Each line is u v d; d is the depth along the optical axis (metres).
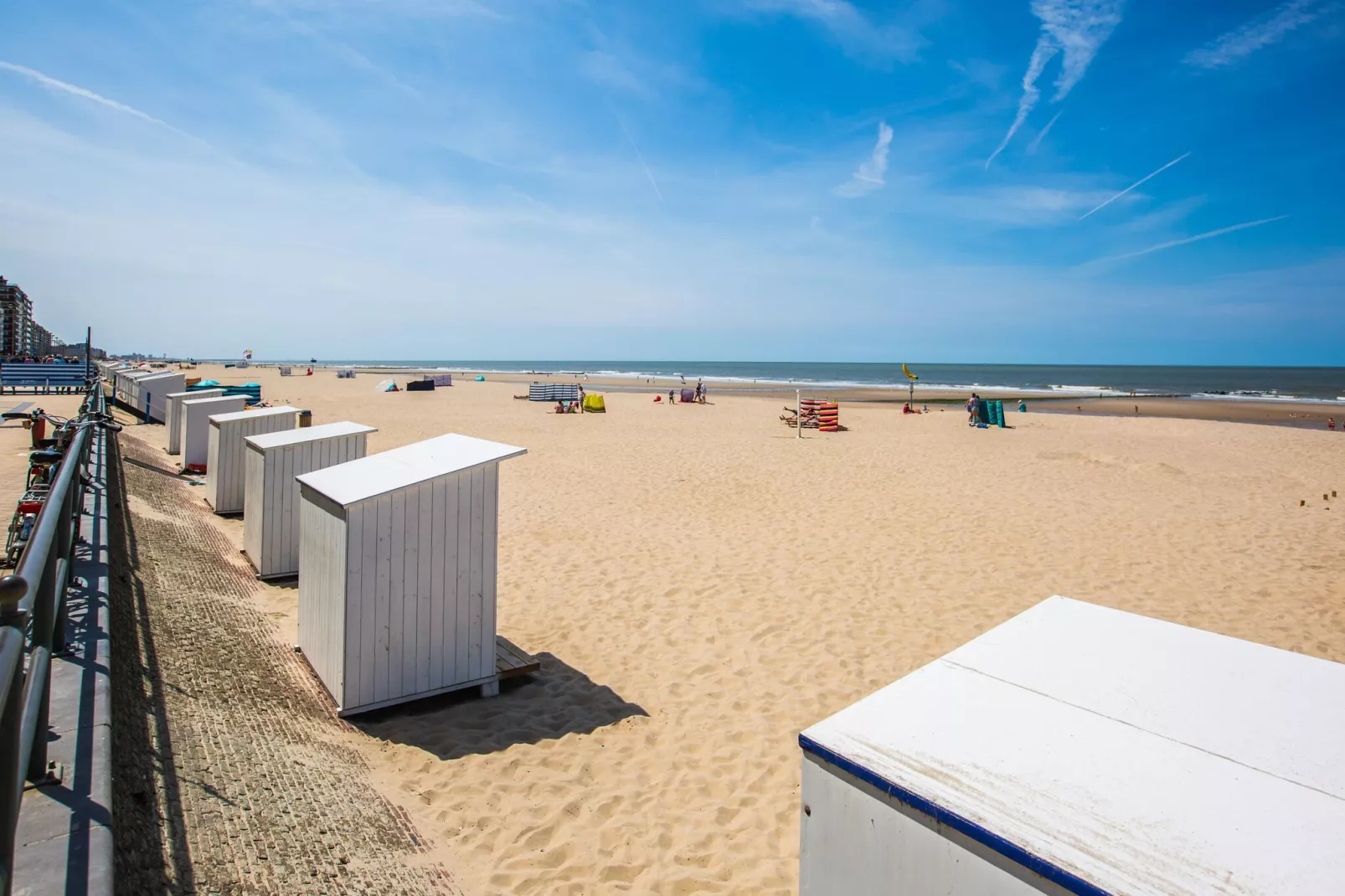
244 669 5.25
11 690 1.68
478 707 5.52
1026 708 2.18
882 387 70.81
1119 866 1.56
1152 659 2.46
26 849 2.18
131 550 6.64
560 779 4.61
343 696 5.06
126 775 3.14
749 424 27.52
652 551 9.68
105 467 8.66
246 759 3.92
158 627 5.24
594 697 5.75
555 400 38.28
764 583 8.45
